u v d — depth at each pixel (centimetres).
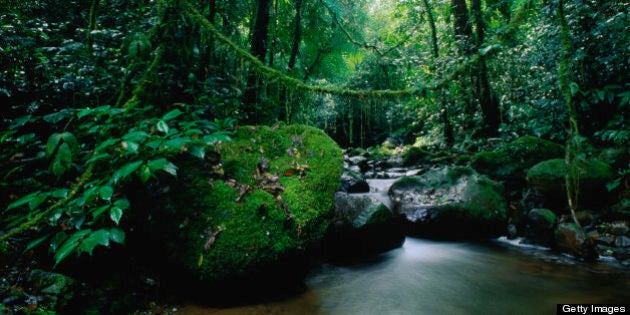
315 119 498
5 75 317
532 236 445
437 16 921
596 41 441
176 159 301
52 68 343
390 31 1016
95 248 249
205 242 262
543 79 525
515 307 285
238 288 264
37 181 286
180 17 365
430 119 943
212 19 449
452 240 484
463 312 278
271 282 281
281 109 484
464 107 835
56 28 414
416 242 484
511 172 572
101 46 374
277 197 299
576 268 357
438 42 854
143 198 281
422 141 1072
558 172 444
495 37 357
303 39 682
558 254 402
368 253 422
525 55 546
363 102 375
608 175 415
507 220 489
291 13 666
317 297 300
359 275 363
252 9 538
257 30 475
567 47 347
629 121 450
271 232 276
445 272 371
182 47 379
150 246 277
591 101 467
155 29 339
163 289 267
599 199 421
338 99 414
